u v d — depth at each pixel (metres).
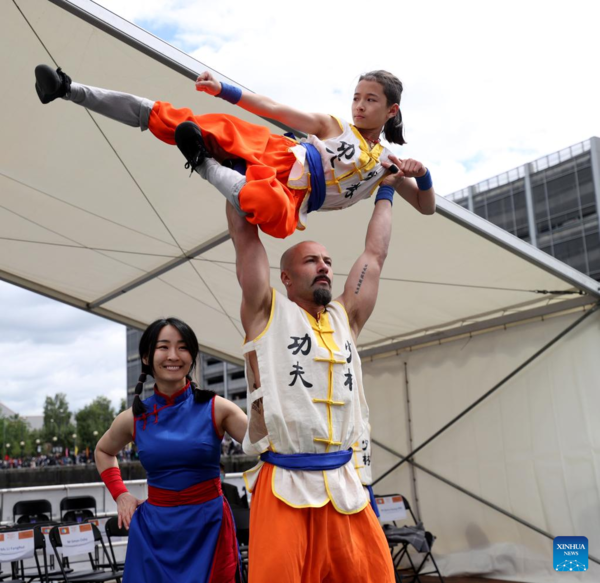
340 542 1.89
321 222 5.40
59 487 8.41
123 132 4.56
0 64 4.00
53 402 77.38
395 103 2.22
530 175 43.81
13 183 5.42
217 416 2.74
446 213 5.00
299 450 1.89
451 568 7.32
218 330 8.43
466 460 7.37
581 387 6.48
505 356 7.15
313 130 2.16
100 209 5.65
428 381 7.89
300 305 2.07
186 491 2.65
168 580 2.55
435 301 6.88
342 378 1.96
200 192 5.18
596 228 40.16
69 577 5.17
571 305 6.57
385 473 8.11
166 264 6.62
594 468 6.32
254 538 1.87
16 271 7.37
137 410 2.76
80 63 3.93
